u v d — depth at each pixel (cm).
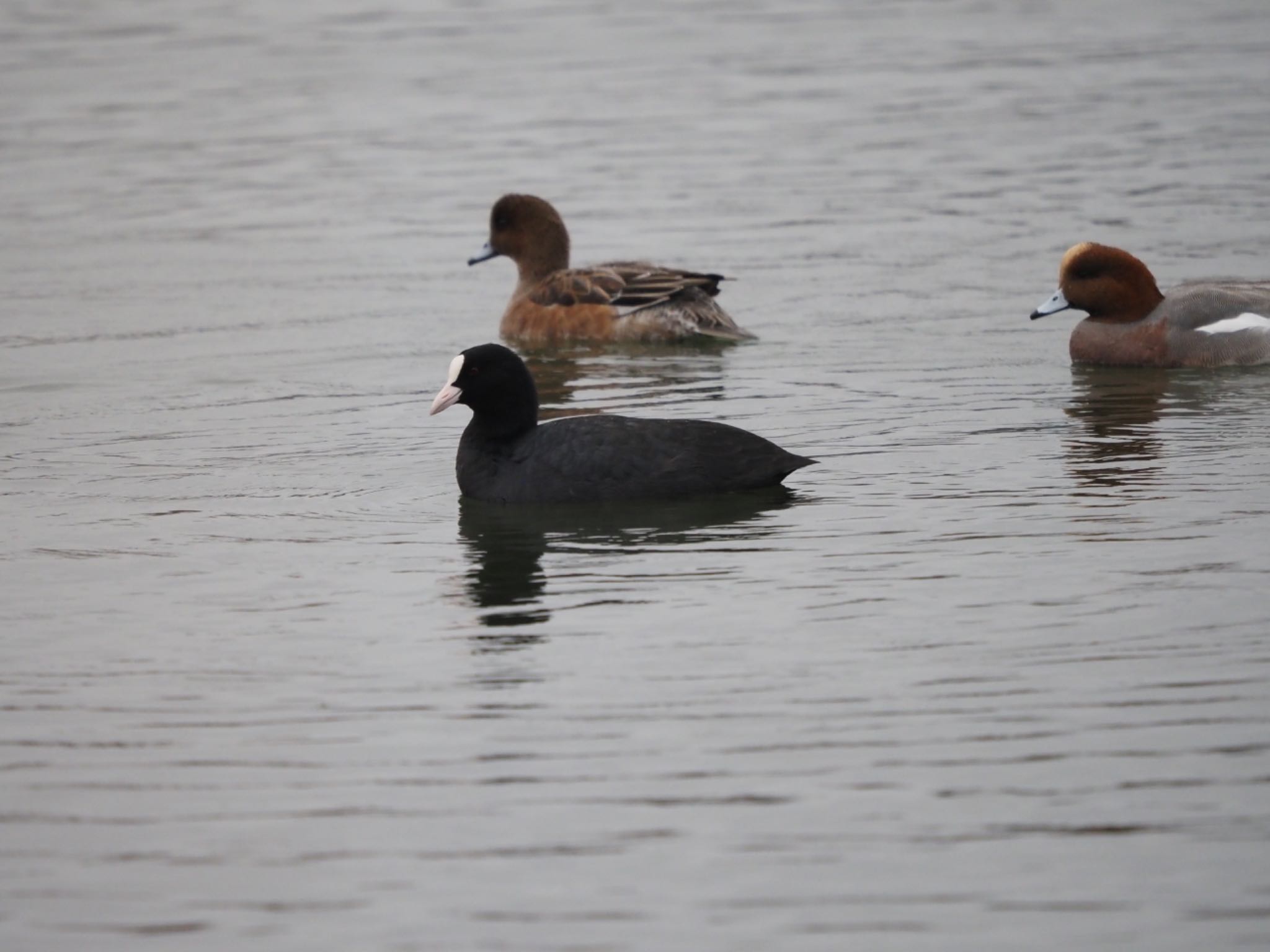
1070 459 1758
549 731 1157
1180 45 4738
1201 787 1055
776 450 1673
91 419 2053
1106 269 2169
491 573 1464
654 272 2444
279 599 1420
